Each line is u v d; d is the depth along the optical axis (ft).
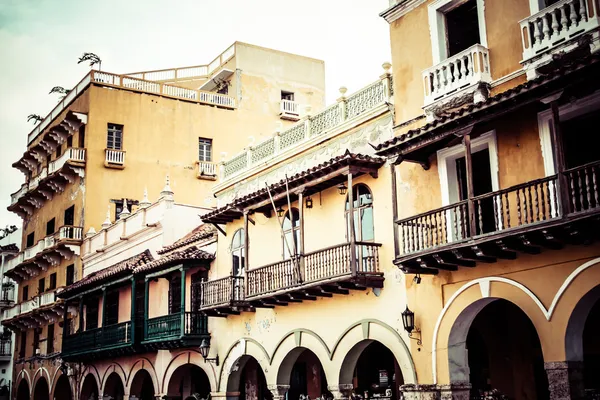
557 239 44.09
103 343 99.76
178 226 97.66
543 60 49.24
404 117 60.13
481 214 47.50
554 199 44.04
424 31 59.62
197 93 131.64
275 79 138.82
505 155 51.13
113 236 113.19
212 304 75.92
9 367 169.68
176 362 88.12
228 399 78.54
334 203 66.28
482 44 54.34
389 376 69.41
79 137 127.65
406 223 53.67
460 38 57.62
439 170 55.93
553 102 43.52
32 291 148.97
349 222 61.11
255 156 80.94
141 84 128.98
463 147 54.08
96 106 124.88
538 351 58.90
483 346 62.69
